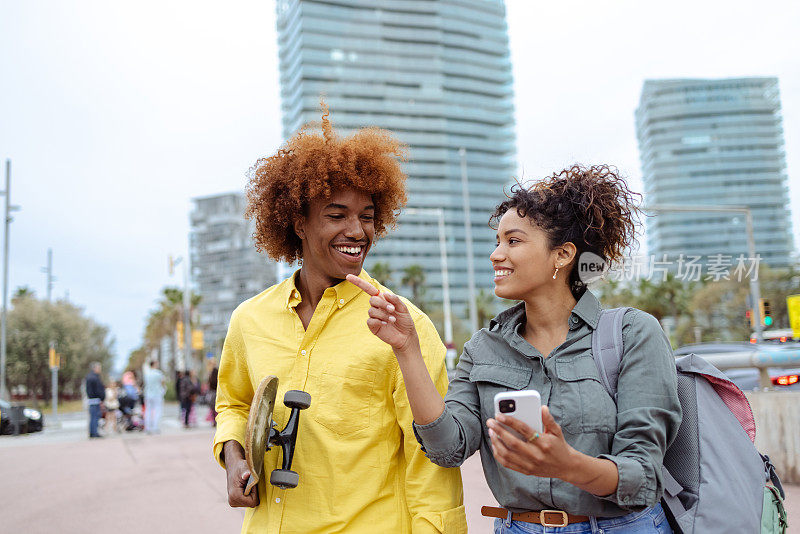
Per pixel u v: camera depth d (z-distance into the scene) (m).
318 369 1.96
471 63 143.38
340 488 1.88
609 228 1.90
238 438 2.08
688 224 121.38
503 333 1.85
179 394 19.23
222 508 6.00
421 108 135.75
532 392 1.37
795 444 4.97
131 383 18.20
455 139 136.00
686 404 1.81
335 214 2.04
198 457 9.96
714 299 38.47
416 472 1.91
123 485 7.60
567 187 1.86
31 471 9.20
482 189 135.00
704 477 1.73
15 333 43.38
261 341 2.06
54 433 18.30
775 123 133.38
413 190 128.88
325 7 134.88
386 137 2.22
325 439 1.90
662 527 1.69
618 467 1.46
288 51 142.88
